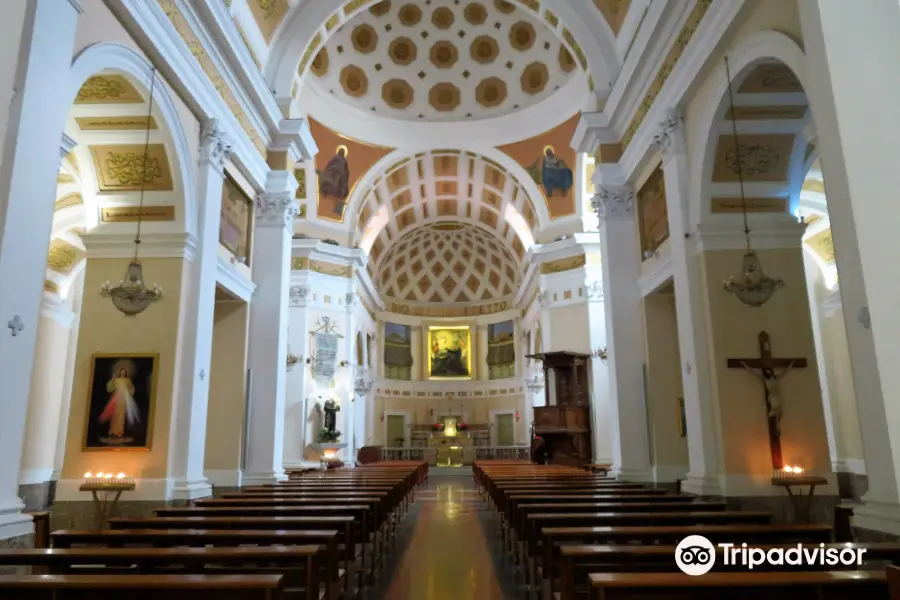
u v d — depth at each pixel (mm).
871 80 2920
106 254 8016
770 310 7805
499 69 18969
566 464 16719
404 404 26750
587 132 11633
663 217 9797
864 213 2799
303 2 11352
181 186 7973
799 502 7164
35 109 4703
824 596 2736
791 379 7629
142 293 6750
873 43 2961
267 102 10492
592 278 18094
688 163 8383
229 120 9188
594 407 17031
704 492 7457
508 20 17750
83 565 3822
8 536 4223
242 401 10078
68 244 12727
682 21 8188
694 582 2549
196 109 8211
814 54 4359
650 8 8719
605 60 11602
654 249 10234
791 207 8023
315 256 19266
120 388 7672
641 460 10273
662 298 10594
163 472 7480
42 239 4727
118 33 6418
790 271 7875
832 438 12977
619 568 3713
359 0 12281
